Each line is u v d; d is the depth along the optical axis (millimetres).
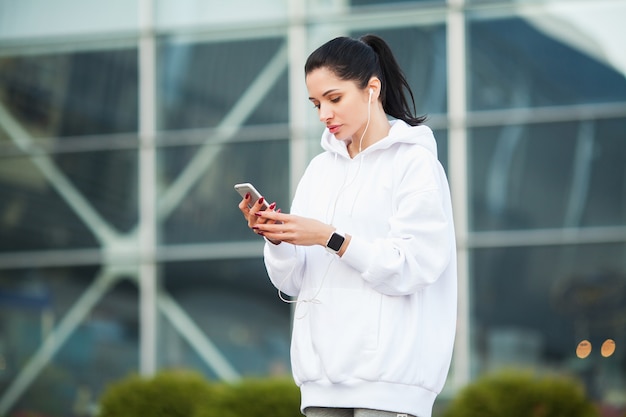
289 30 10891
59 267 11141
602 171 10125
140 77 11156
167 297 10953
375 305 3213
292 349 3346
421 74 10469
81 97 11258
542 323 10078
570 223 10133
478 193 10305
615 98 10141
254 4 10977
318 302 3260
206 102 11039
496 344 10117
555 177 10203
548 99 10266
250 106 10930
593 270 10062
